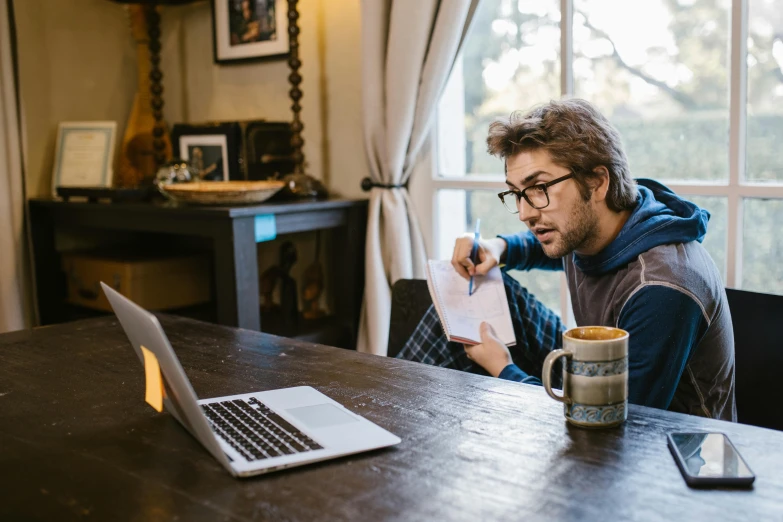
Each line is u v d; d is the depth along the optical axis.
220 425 1.08
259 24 2.89
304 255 2.95
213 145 2.77
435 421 1.09
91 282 2.85
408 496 0.86
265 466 0.93
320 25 2.75
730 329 1.40
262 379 1.32
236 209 2.20
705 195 2.04
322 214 2.49
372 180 2.52
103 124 3.05
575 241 1.40
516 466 0.93
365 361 1.42
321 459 0.96
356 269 2.62
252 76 2.99
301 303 2.97
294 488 0.90
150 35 2.99
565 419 1.08
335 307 2.83
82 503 0.88
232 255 2.22
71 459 1.01
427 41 2.30
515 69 2.37
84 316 2.89
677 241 1.35
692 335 1.29
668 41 2.07
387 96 2.39
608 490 0.86
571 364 1.04
